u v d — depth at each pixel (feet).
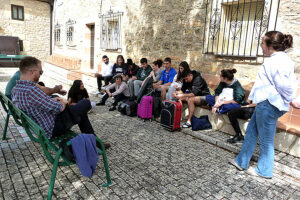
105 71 24.00
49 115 8.23
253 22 14.99
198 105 14.75
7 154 10.48
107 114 17.78
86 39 33.83
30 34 51.47
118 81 18.13
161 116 14.57
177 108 13.85
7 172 9.00
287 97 8.25
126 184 8.46
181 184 8.61
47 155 7.14
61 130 8.63
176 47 19.84
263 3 13.92
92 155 7.45
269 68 8.39
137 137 13.21
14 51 49.19
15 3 48.37
